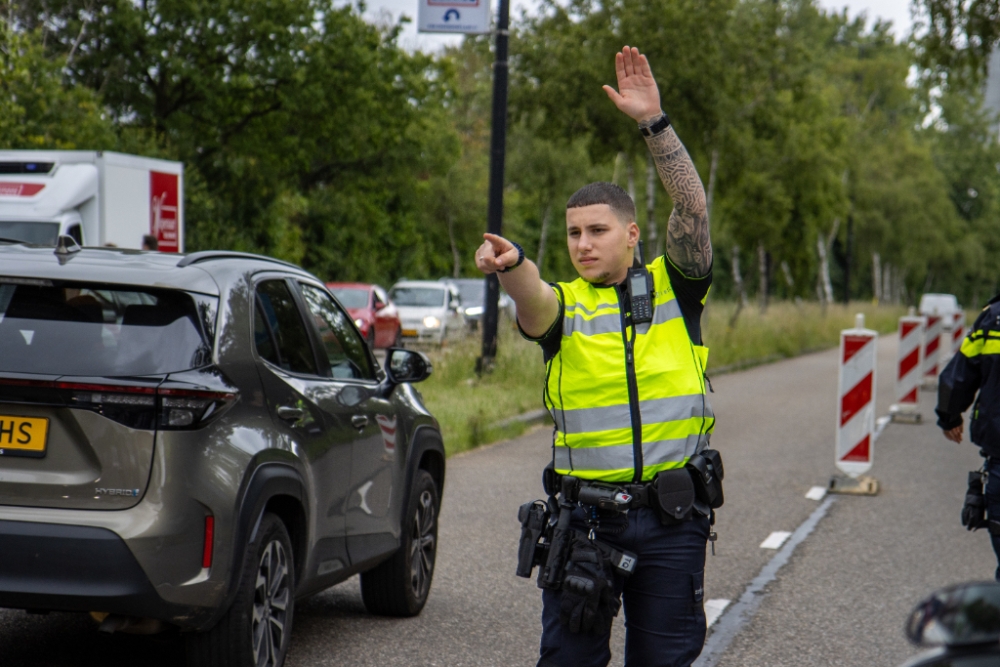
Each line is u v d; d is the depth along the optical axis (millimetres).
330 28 42312
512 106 33281
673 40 31453
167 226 25781
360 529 7641
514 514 12781
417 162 57969
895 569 10492
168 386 5809
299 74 40688
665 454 4641
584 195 4738
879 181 92375
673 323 4734
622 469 4625
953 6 25594
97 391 5754
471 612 8750
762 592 9578
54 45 39531
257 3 39969
